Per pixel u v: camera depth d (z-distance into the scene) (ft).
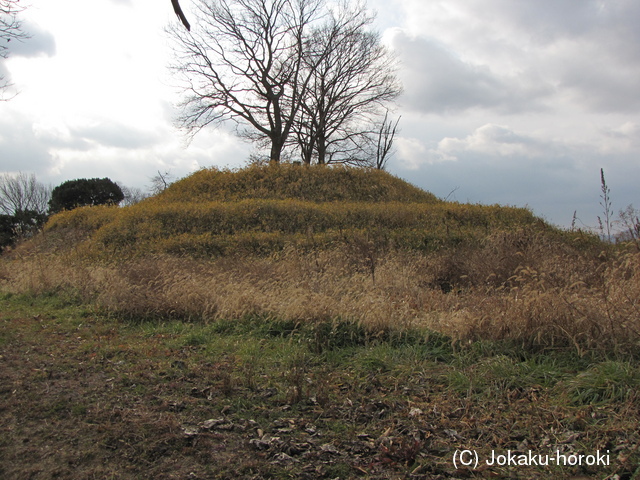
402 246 44.39
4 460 9.53
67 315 24.90
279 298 22.45
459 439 10.38
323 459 9.73
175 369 15.24
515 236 37.01
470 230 50.67
